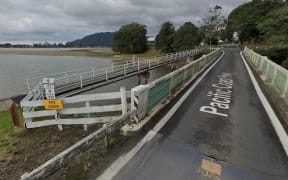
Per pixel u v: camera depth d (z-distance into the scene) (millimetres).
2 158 4551
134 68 20047
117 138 4031
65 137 5656
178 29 64750
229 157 3324
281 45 22844
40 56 87750
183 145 3711
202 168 3033
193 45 59125
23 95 9984
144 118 4887
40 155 4625
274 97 6711
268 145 3707
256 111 5516
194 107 5883
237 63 18469
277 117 5051
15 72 34656
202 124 4672
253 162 3189
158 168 3031
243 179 2801
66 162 2617
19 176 3891
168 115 5215
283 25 18812
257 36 48500
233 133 4203
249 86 8648
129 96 5930
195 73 11992
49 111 6309
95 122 6312
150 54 77750
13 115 6590
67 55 93375
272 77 8766
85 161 3271
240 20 60719
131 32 81625
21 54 100250
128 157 3330
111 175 2893
